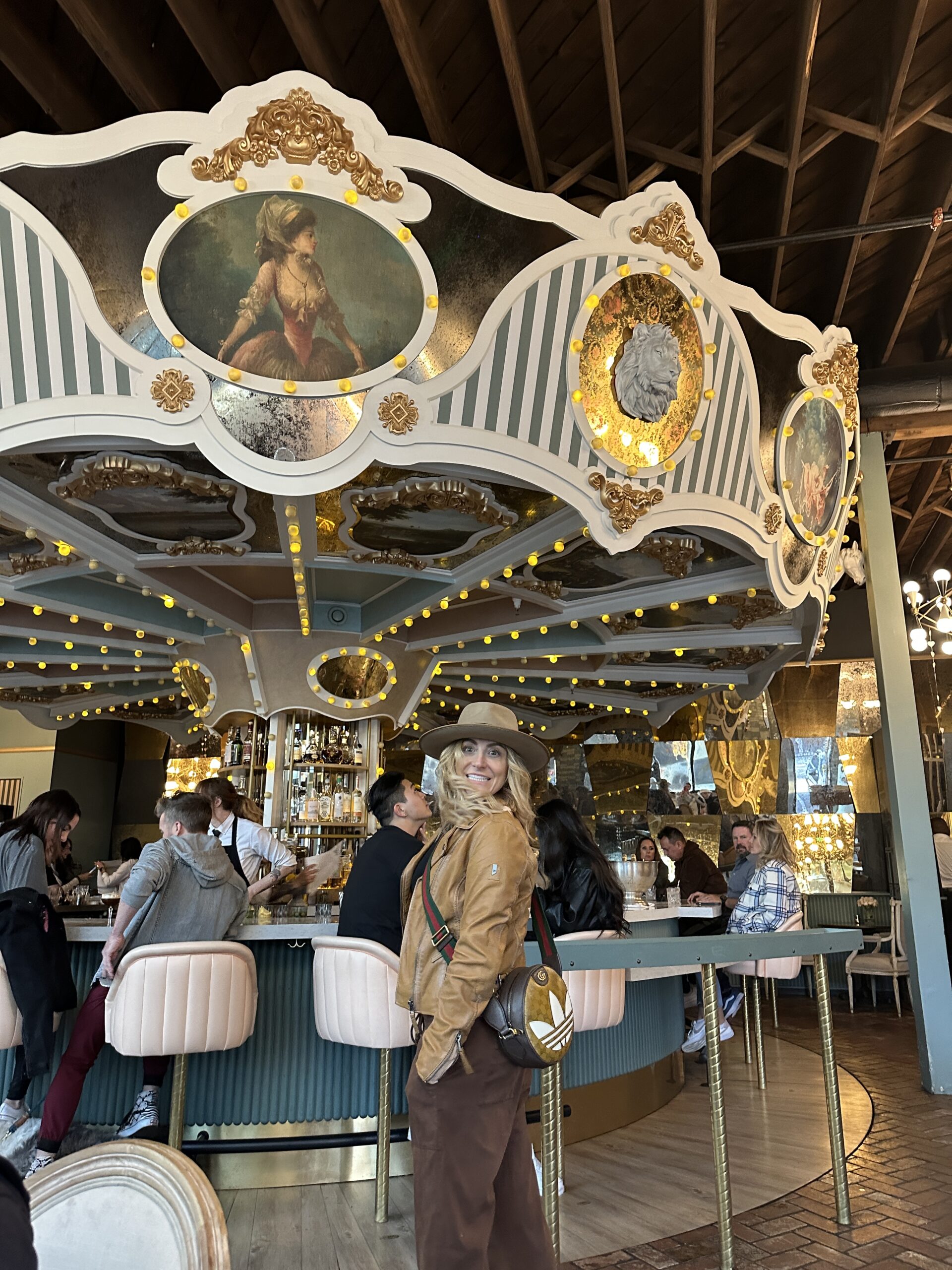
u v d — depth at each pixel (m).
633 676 8.98
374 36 5.20
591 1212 3.49
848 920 10.70
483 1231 1.81
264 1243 3.17
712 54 4.75
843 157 6.14
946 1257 3.05
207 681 7.39
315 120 3.72
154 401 3.80
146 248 3.70
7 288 3.66
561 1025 1.91
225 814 5.32
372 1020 3.36
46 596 6.32
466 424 4.10
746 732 11.95
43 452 4.11
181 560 5.79
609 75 5.00
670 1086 5.47
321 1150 3.90
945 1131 4.71
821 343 5.18
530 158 5.73
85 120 5.40
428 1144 1.85
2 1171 0.74
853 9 4.93
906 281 6.82
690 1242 3.19
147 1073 3.84
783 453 5.16
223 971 3.36
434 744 2.26
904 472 10.75
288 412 3.90
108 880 5.04
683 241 4.36
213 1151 3.76
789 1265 2.99
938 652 12.15
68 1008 3.73
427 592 6.43
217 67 4.82
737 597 6.76
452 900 2.01
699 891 7.57
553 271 4.07
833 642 11.73
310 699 7.27
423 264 3.90
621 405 4.36
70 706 10.23
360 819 7.70
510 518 5.19
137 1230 1.02
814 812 11.54
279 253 3.79
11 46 4.59
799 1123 4.84
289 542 5.28
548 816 4.00
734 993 6.29
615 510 4.48
